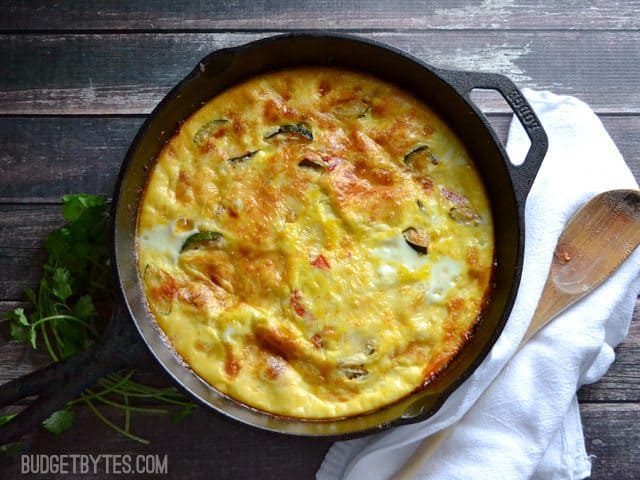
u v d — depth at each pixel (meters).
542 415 0.74
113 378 0.76
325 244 0.71
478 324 0.71
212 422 0.77
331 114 0.74
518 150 0.79
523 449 0.74
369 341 0.70
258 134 0.73
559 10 0.82
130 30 0.81
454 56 0.81
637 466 0.78
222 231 0.71
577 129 0.78
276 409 0.69
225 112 0.73
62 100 0.80
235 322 0.70
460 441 0.74
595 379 0.77
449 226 0.72
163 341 0.70
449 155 0.73
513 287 0.66
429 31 0.81
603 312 0.75
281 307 0.70
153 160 0.72
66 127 0.80
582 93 0.82
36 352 0.77
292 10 0.81
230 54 0.68
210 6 0.81
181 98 0.70
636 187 0.77
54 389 0.64
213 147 0.73
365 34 0.81
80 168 0.79
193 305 0.70
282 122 0.73
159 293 0.71
